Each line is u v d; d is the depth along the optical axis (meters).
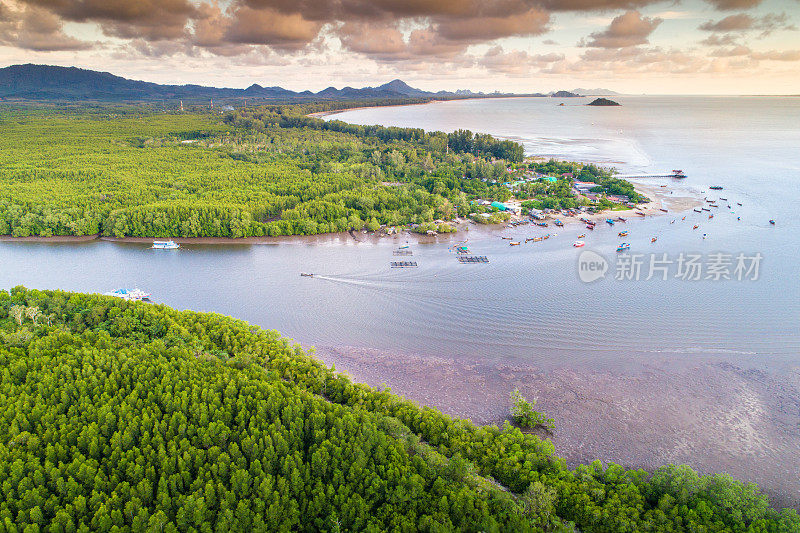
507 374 135.38
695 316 164.62
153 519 82.50
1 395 100.88
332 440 98.12
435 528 84.25
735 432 113.56
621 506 88.94
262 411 102.81
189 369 113.88
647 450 108.69
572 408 121.62
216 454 94.19
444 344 151.12
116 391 107.06
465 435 106.56
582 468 98.00
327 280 198.88
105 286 195.12
